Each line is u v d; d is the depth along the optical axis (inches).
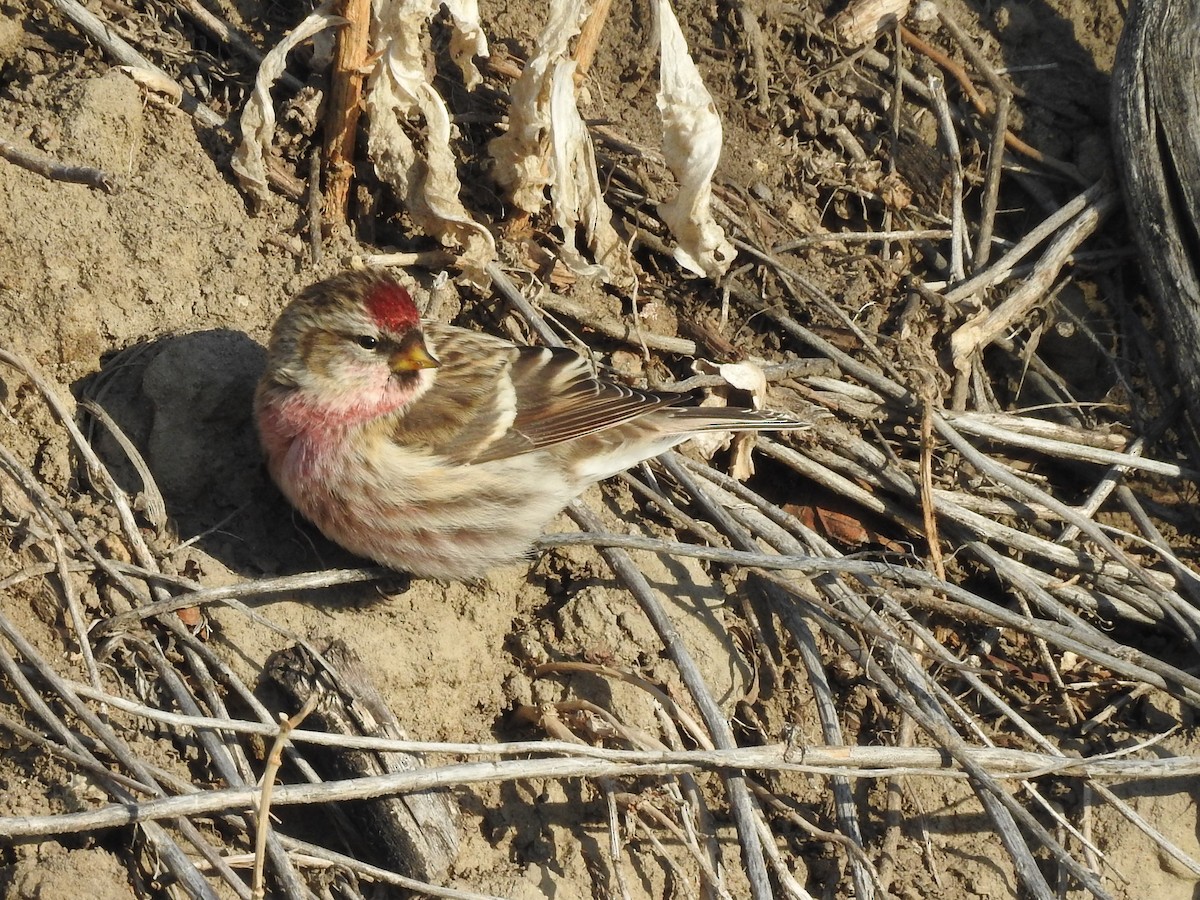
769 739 310.3
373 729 259.1
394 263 331.3
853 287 385.4
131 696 256.2
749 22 403.5
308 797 239.9
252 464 291.1
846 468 353.4
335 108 327.0
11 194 289.3
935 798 315.6
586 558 305.4
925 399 362.6
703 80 401.4
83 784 238.4
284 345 271.9
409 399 274.8
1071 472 383.2
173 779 241.4
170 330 295.9
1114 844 315.3
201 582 273.0
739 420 311.6
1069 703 337.4
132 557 268.4
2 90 320.5
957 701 331.3
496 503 279.9
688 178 346.0
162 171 313.0
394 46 320.5
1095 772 297.6
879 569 301.0
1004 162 420.2
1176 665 348.8
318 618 277.7
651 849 280.4
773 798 284.8
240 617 269.6
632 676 290.2
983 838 313.4
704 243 356.5
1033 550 353.1
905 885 305.9
